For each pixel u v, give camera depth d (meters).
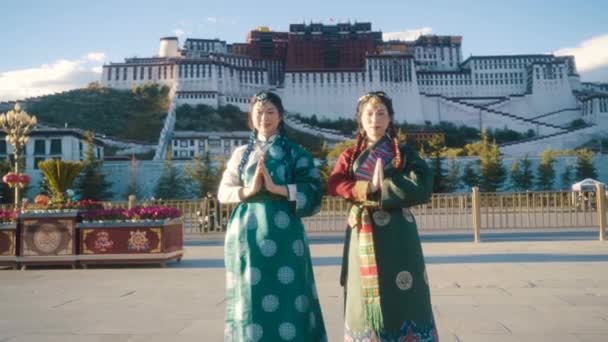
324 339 3.11
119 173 68.25
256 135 3.38
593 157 70.88
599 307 5.03
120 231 9.09
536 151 98.56
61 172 9.59
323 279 7.16
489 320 4.57
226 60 121.12
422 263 2.94
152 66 115.38
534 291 5.92
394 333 2.77
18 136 14.48
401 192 2.81
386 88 111.38
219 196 3.28
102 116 106.19
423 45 132.00
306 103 111.62
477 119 110.44
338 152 69.94
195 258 10.41
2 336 4.25
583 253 9.55
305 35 122.94
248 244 3.01
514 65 123.12
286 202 3.11
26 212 9.18
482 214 16.42
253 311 2.91
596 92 116.62
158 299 5.89
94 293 6.36
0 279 7.75
